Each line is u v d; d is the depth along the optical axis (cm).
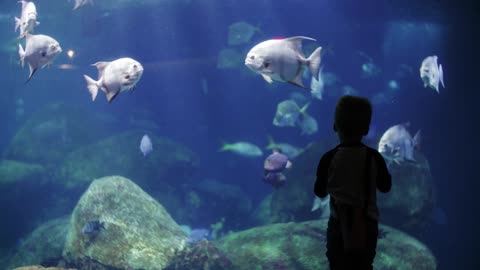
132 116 2300
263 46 461
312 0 2130
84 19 2105
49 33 2514
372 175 267
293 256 775
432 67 704
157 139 1678
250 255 791
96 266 732
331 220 286
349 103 278
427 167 996
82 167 1512
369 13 2262
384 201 948
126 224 769
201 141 2648
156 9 2094
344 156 271
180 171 1658
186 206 1636
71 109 1891
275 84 2239
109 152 1564
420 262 760
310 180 1085
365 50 2698
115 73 498
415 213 935
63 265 775
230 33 1650
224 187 1752
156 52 2336
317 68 462
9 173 1415
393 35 2581
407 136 723
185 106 2631
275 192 1140
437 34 2348
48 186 1502
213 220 1642
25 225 1433
